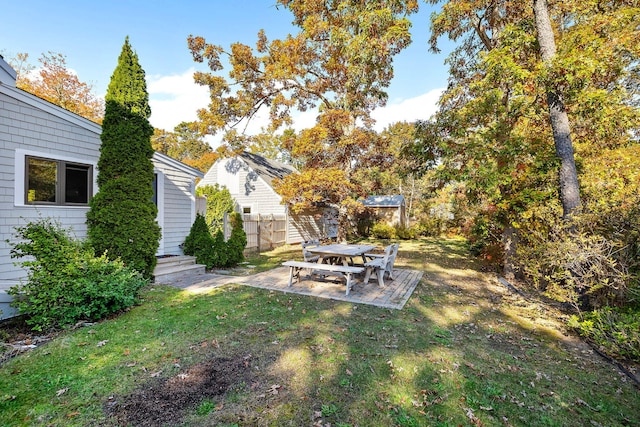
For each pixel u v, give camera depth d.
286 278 7.47
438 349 3.71
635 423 2.53
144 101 6.36
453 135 7.50
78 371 2.93
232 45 12.97
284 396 2.63
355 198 14.96
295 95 15.22
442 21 7.92
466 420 2.45
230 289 6.27
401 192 27.23
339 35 11.41
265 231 13.99
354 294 6.07
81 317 4.27
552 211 6.18
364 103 14.16
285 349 3.52
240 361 3.21
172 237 8.82
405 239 19.78
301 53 13.05
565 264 4.86
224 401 2.54
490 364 3.43
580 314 4.68
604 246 4.69
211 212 14.48
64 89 19.48
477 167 6.99
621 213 4.66
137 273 5.21
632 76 6.96
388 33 10.24
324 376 2.97
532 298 6.32
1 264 5.26
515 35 6.61
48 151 5.93
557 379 3.20
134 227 6.05
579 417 2.58
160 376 2.88
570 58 5.26
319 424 2.30
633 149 7.01
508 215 7.48
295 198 13.30
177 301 5.32
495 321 4.95
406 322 4.59
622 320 4.00
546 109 6.89
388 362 3.30
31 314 4.03
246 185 16.72
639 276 4.17
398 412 2.49
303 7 12.54
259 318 4.53
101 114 21.52
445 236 21.38
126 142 6.00
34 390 2.60
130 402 2.48
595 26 6.20
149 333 3.88
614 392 2.99
